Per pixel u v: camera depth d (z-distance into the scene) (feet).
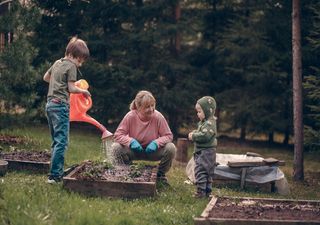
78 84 29.48
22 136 45.32
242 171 33.76
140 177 27.96
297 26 40.91
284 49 59.11
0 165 28.14
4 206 20.90
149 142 30.14
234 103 61.98
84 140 52.54
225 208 24.04
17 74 40.88
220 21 64.59
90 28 60.90
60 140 26.73
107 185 25.72
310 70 56.85
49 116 26.81
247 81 60.70
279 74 57.16
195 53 64.49
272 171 33.91
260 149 59.31
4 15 41.34
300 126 41.19
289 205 25.45
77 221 20.85
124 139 29.55
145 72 61.62
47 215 20.85
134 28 61.21
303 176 41.34
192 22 62.49
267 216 22.72
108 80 59.62
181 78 62.39
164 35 59.98
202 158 27.96
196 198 27.45
